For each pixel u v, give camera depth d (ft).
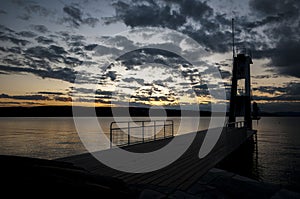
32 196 9.44
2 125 358.23
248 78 65.05
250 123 63.98
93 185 10.78
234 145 36.29
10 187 9.61
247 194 14.55
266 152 91.76
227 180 17.12
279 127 309.83
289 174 54.60
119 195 11.28
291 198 14.08
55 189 9.95
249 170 51.03
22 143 128.98
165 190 14.42
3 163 10.90
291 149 100.53
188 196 13.56
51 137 163.63
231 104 66.23
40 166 11.41
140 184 15.47
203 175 18.22
